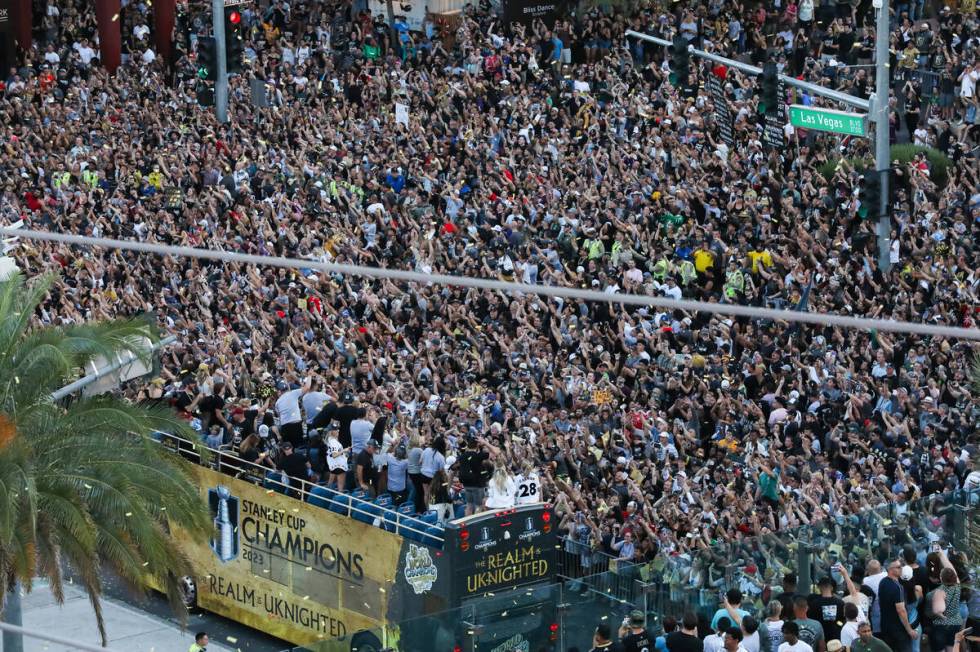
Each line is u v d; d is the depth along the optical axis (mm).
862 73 101000
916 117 97312
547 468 56875
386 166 88312
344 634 52031
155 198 84125
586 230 79375
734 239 80438
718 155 89500
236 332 71000
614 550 53594
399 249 80000
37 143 90562
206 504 54000
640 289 74000
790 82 86062
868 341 69250
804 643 41719
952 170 89938
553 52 109375
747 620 43156
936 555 45969
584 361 68375
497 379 66375
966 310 70688
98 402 47062
